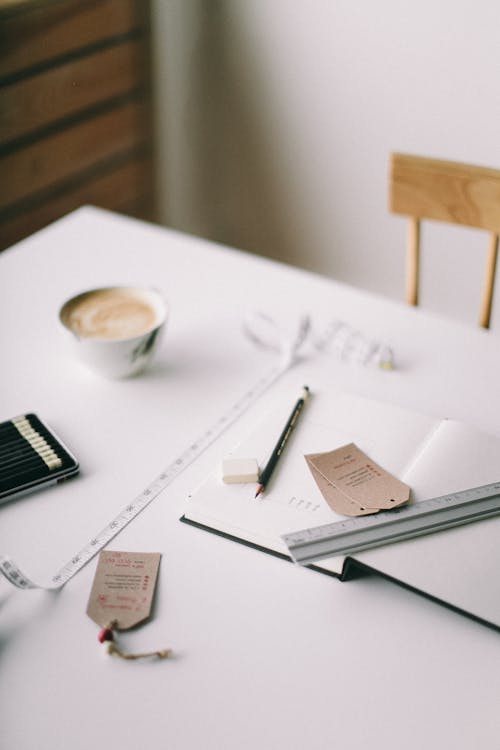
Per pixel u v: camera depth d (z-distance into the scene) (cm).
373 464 77
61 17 189
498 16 164
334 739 57
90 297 98
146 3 211
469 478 75
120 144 225
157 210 251
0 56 179
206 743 56
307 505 73
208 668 61
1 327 103
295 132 209
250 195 229
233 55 209
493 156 181
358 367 96
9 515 75
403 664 62
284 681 61
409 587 65
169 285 113
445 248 196
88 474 80
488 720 58
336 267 223
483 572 66
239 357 98
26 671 61
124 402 90
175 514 75
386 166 197
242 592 68
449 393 92
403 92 186
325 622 65
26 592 68
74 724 58
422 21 174
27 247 122
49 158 204
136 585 68
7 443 80
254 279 115
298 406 85
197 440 85
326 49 192
